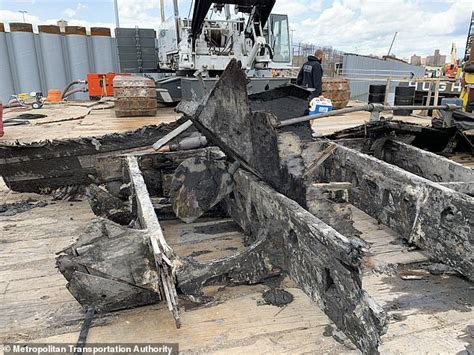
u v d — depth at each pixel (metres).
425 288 2.32
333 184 2.43
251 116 2.34
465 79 6.31
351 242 1.65
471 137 4.94
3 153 3.54
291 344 1.88
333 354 1.81
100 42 15.63
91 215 3.49
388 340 1.90
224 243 2.92
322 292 1.84
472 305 2.17
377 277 2.44
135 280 1.95
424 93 11.35
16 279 2.47
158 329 1.99
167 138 3.28
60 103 11.98
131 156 3.35
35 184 3.77
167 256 1.89
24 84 14.96
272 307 2.16
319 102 5.27
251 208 2.62
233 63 2.19
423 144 4.76
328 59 18.36
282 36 9.55
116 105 8.45
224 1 7.21
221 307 2.16
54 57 15.07
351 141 4.06
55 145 3.61
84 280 1.90
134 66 12.44
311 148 3.44
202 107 2.24
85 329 1.99
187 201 2.87
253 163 2.41
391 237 2.97
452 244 2.38
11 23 14.45
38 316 2.12
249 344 1.89
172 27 9.27
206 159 2.90
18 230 3.19
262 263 2.25
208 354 1.83
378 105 3.82
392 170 2.85
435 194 2.48
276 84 8.20
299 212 2.01
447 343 1.88
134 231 1.93
